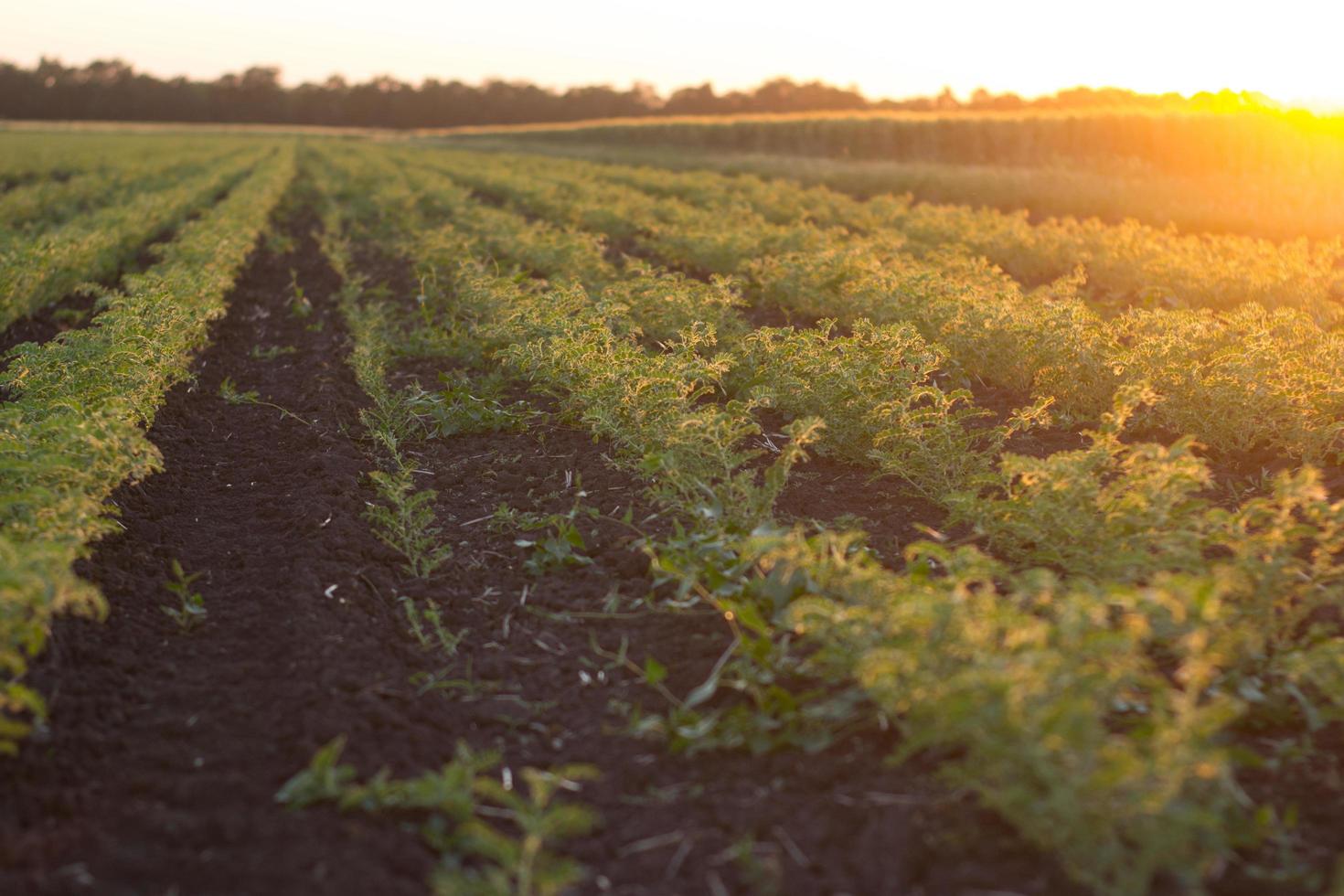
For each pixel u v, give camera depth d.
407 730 3.79
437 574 5.17
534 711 3.98
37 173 34.97
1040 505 4.67
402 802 3.32
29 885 2.93
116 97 110.12
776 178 28.20
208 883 2.99
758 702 3.80
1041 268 13.83
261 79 115.69
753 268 11.70
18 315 11.45
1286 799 3.29
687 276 14.52
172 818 3.24
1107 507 4.61
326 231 19.67
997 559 4.97
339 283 14.17
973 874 2.93
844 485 6.12
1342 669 3.46
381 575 5.08
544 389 7.52
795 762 3.54
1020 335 7.74
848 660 3.55
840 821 3.24
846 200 20.41
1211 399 6.45
